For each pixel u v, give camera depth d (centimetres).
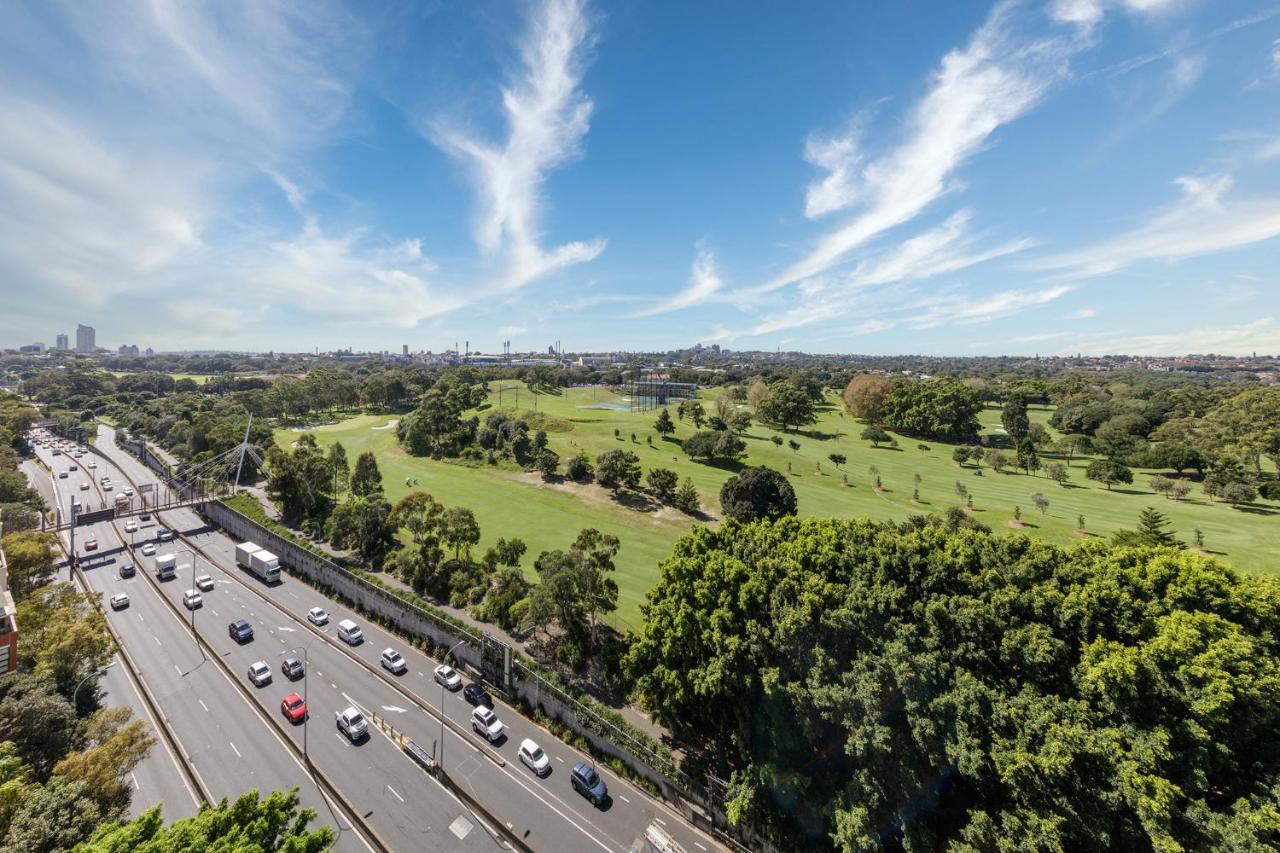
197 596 5700
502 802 3300
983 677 2758
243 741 3784
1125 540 5434
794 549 3566
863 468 10825
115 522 8494
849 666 2948
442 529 5812
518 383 19900
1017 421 13188
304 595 6119
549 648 4541
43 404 18125
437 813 3234
